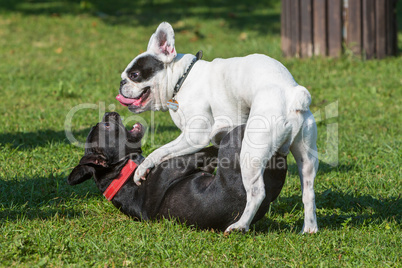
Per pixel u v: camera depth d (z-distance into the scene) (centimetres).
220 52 1838
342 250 622
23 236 628
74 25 2273
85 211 748
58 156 952
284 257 602
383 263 591
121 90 712
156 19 2403
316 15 1619
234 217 642
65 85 1487
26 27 2217
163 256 598
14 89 1460
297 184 848
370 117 1210
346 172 906
